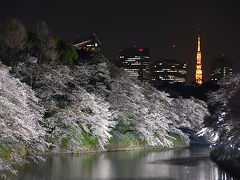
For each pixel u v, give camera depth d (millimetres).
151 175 33906
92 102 52312
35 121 40219
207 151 62656
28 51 58031
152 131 68000
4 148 36094
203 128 52344
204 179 32031
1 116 32312
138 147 63969
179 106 94688
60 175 32406
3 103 31781
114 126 58844
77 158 44438
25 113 35125
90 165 39219
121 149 59812
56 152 47344
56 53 58719
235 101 38875
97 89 61812
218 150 47188
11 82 35031
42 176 31484
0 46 55969
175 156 52344
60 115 48562
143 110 66875
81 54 76438
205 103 104000
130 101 64375
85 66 62344
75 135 49438
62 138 48875
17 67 50281
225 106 44781
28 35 60812
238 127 37438
